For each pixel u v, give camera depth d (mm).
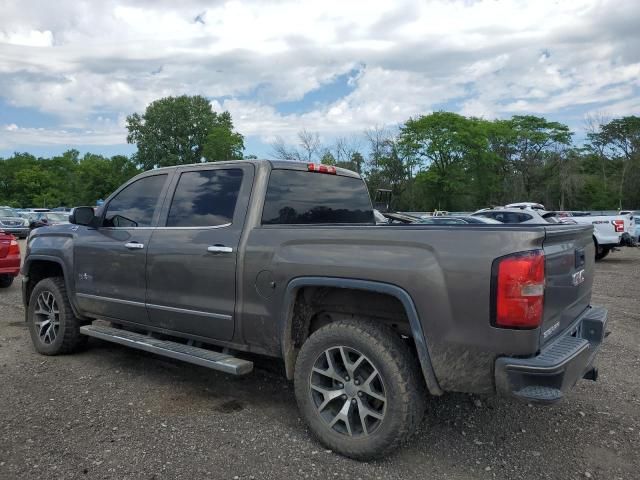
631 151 65625
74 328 5332
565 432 3719
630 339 6328
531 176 64000
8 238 9844
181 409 4059
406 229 3133
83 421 3807
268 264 3639
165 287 4289
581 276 3582
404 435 3100
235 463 3217
